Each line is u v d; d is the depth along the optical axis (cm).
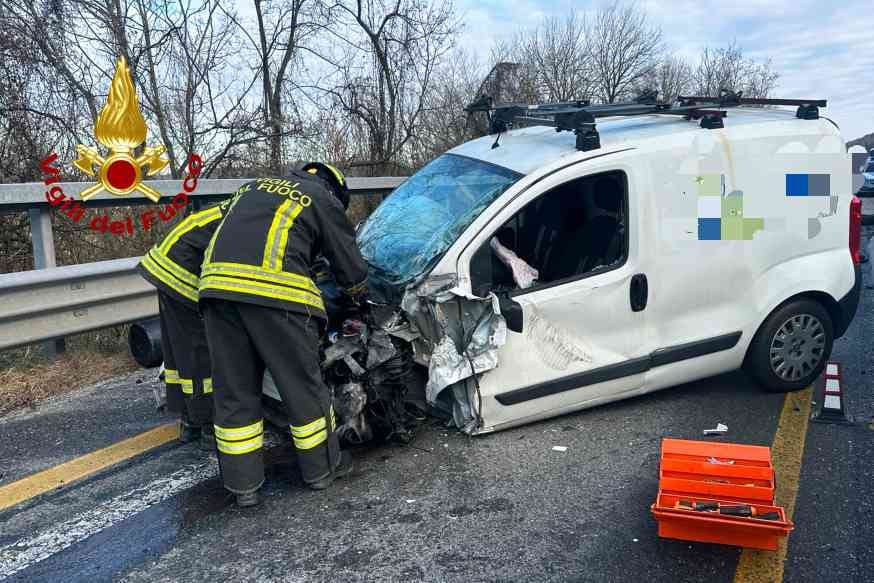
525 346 392
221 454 335
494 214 389
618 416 431
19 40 792
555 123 422
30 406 475
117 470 381
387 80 1278
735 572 278
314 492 350
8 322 480
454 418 405
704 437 400
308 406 338
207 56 1008
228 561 294
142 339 502
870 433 403
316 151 1132
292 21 1127
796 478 351
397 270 400
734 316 442
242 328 327
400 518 323
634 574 278
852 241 474
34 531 321
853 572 275
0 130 760
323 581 279
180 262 378
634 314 416
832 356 552
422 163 1316
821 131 464
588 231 440
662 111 438
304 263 334
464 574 280
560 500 335
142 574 287
